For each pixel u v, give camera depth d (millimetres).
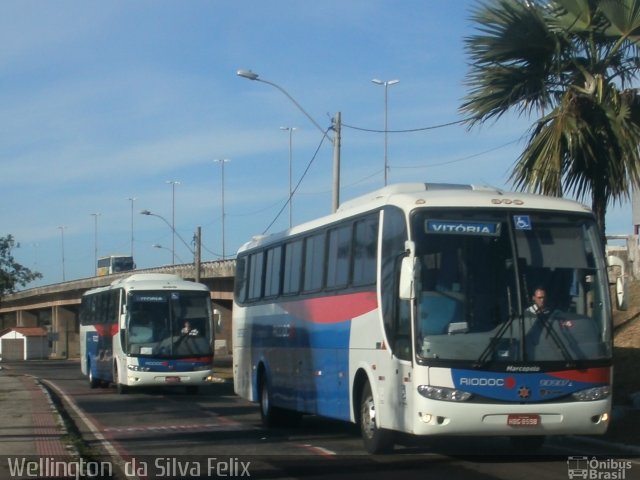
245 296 20688
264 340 18797
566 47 16094
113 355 29750
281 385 17484
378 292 12688
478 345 11250
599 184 16016
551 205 12023
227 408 23359
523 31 15719
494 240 11688
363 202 14031
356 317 13617
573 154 15508
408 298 11320
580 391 11359
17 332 90625
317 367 15445
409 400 11406
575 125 15336
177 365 27797
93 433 17281
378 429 12773
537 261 11672
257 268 19828
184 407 23734
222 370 43250
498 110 16766
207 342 28297
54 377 44812
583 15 15602
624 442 13805
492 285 11500
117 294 29641
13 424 18047
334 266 14844
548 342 11375
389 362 12164
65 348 89375
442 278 11531
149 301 28156
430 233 11688
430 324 11359
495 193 12297
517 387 11195
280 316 17734
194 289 28641
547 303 11516
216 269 52656
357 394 13711
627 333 23656
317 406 15422
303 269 16516
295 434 16875
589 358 11461
